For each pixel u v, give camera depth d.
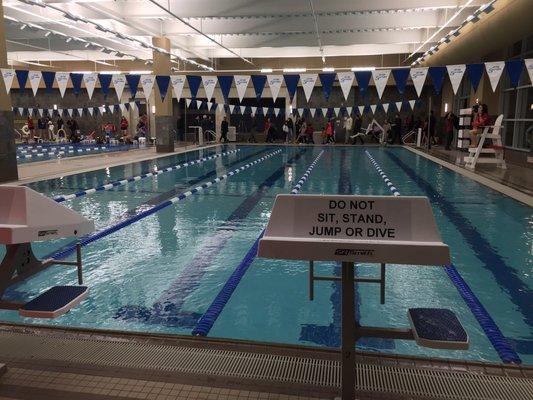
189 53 14.80
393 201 1.19
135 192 6.10
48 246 3.61
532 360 1.95
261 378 1.59
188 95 18.20
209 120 19.86
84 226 1.59
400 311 2.45
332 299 2.61
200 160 10.75
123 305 2.53
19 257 1.60
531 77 4.61
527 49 9.33
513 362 1.91
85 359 1.73
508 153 9.97
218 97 18.36
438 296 2.64
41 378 1.59
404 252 1.14
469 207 5.06
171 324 2.30
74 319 2.35
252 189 6.47
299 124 18.02
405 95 17.80
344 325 1.31
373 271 3.06
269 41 12.26
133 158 10.95
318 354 1.76
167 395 1.49
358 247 1.15
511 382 1.57
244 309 2.48
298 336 2.18
